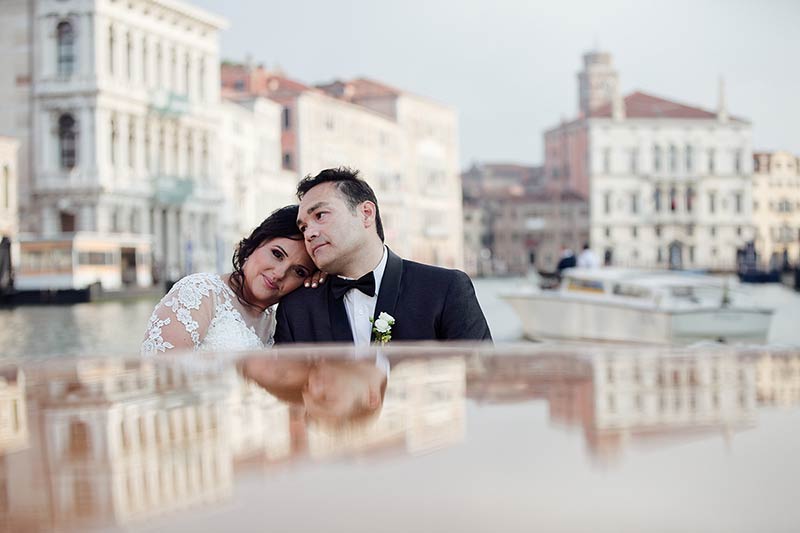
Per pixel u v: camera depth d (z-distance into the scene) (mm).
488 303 49500
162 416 1060
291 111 88938
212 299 4305
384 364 1479
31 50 62812
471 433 925
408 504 703
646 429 934
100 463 851
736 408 1044
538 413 1023
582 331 24391
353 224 4172
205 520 689
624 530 645
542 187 141750
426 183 115125
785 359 1469
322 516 681
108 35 63781
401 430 954
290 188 86438
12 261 48719
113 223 63500
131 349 24922
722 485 737
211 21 73500
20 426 1018
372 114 101625
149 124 67375
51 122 62406
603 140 123375
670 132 123438
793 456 822
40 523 700
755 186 123688
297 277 4359
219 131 74625
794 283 65312
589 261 34188
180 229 70500
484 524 659
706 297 22625
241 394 1196
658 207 123562
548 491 726
